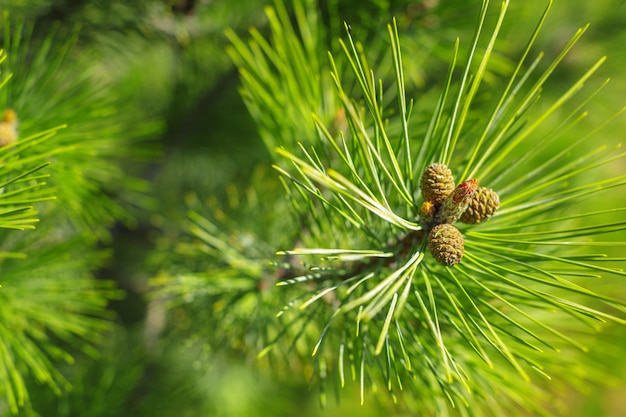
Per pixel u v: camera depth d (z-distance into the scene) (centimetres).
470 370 80
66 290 86
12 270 83
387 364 73
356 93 89
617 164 134
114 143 92
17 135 81
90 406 96
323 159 83
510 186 75
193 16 95
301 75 82
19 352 81
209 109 117
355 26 88
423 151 75
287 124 83
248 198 103
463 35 91
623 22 121
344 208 75
